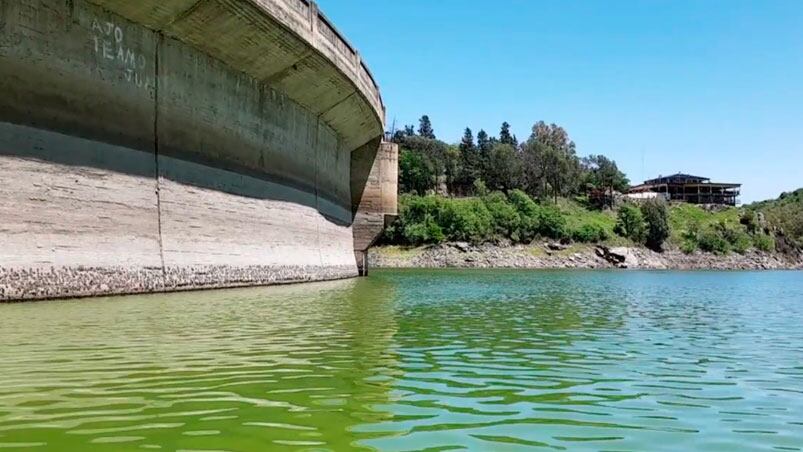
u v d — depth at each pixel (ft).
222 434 21.81
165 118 78.02
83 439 20.89
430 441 21.66
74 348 37.40
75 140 65.00
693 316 72.59
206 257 84.23
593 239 368.27
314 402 26.78
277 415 24.49
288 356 37.42
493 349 43.27
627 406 28.09
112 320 49.14
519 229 351.25
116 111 70.33
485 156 456.04
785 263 413.39
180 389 28.32
